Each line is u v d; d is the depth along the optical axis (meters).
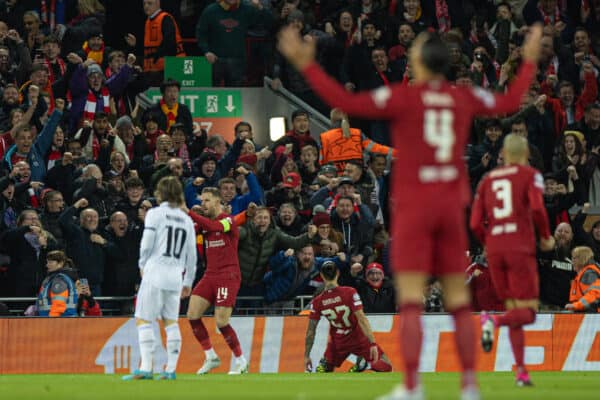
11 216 47.31
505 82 62.88
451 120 17.95
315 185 54.34
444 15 70.19
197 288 39.88
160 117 57.81
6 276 45.28
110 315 46.81
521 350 28.30
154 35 66.25
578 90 67.06
